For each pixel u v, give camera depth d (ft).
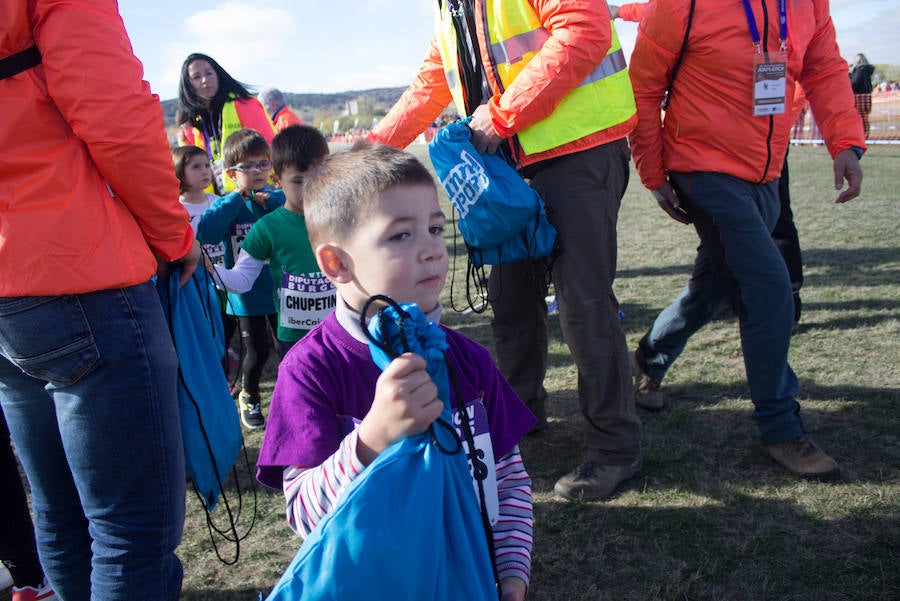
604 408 8.91
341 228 3.79
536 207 8.36
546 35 8.34
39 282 4.68
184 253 5.85
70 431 5.12
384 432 3.16
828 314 14.78
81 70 4.59
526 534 4.14
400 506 3.08
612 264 8.80
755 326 8.93
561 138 8.26
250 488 10.04
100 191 4.97
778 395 9.09
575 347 8.86
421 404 3.10
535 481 9.48
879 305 15.07
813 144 64.13
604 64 8.41
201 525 9.11
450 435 3.29
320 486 3.45
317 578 3.02
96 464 5.14
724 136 8.70
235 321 13.06
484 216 8.30
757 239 8.75
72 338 4.86
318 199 3.92
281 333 9.84
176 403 5.52
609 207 8.59
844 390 11.22
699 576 7.30
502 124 8.20
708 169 8.80
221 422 6.73
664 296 17.54
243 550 8.48
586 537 8.14
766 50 8.43
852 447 9.56
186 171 13.03
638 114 9.23
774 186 9.18
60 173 4.74
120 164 4.86
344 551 3.02
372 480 3.07
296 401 3.86
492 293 10.11
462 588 3.26
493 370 4.46
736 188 8.79
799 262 13.28
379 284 3.72
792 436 9.12
